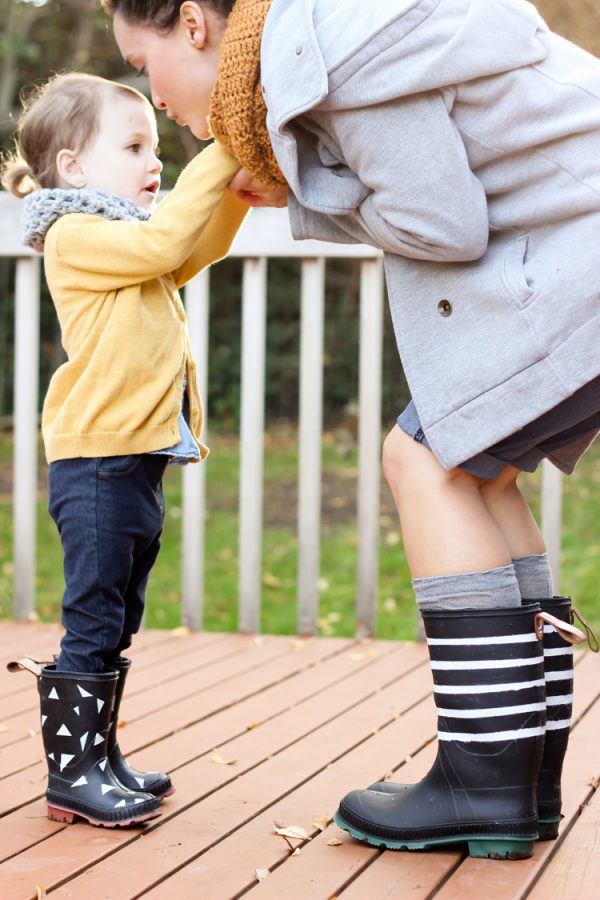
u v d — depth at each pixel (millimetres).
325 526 5320
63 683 1505
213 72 1450
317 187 1338
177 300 1646
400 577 4410
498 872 1308
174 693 2225
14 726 1964
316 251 2658
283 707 2111
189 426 1638
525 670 1336
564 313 1261
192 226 1479
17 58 7746
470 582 1352
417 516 1385
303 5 1286
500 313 1290
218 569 4543
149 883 1285
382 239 1330
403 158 1247
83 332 1534
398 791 1490
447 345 1328
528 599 1479
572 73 1293
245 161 1405
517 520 1504
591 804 1557
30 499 2875
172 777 1688
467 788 1354
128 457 1514
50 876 1305
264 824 1488
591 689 2197
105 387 1507
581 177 1269
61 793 1503
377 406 2703
